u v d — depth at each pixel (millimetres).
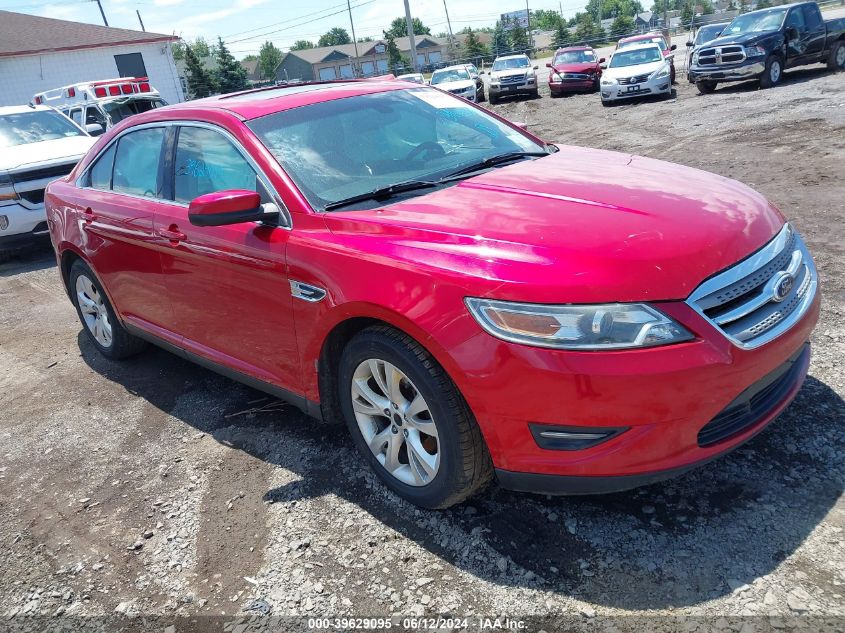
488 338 2367
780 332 2496
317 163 3303
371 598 2475
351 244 2807
